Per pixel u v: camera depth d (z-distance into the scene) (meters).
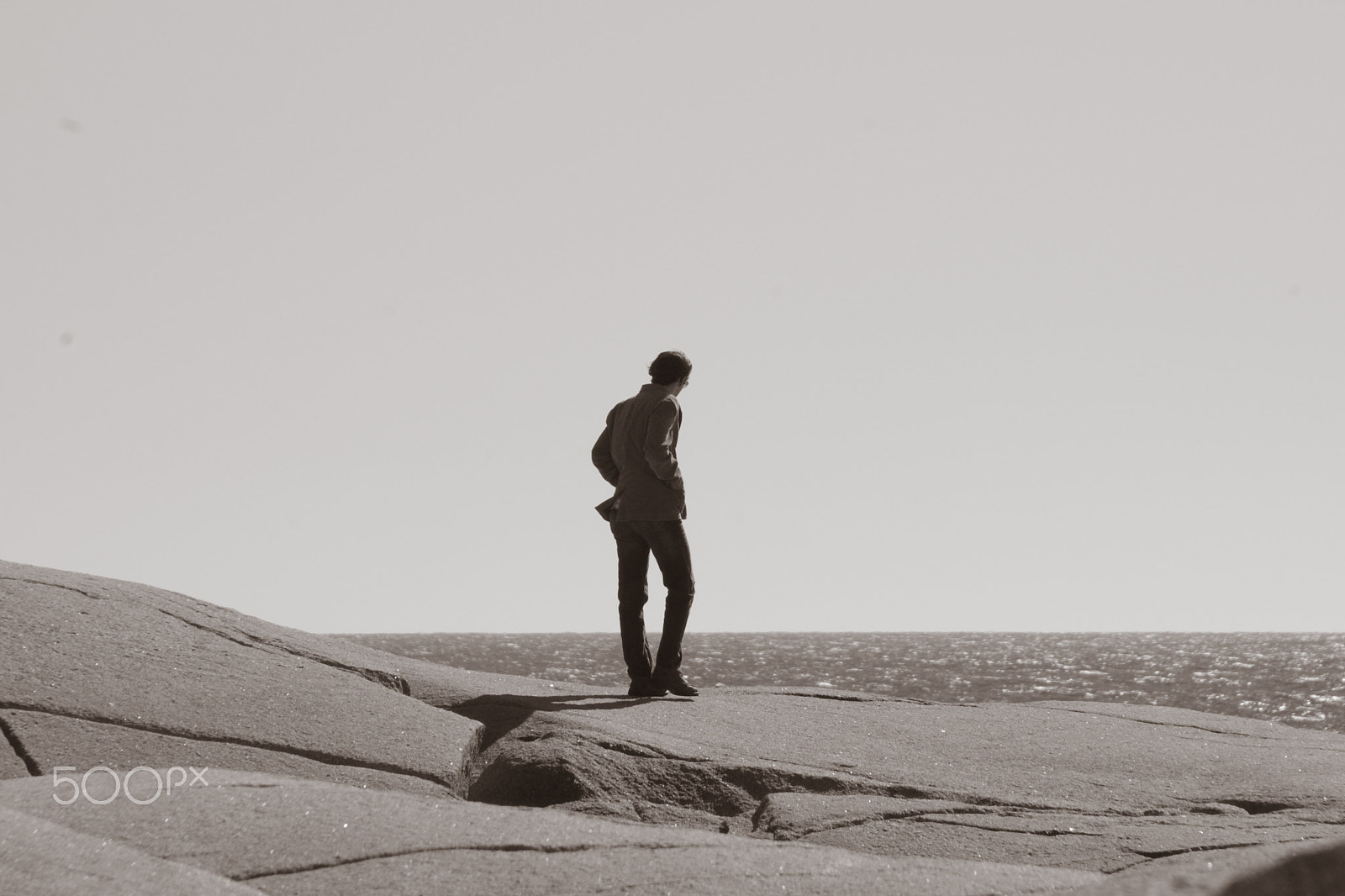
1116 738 4.58
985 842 3.04
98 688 3.69
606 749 3.74
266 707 3.76
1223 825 3.24
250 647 4.57
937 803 3.43
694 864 2.33
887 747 4.32
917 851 2.96
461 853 2.36
